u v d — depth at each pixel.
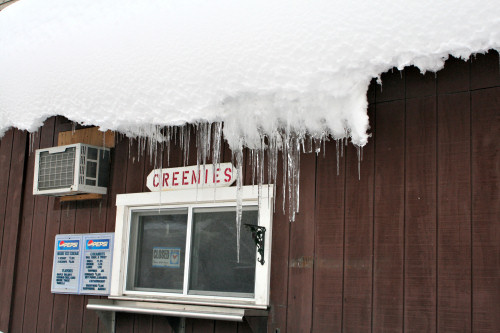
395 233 3.53
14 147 5.82
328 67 3.37
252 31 3.67
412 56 3.15
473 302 3.19
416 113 3.56
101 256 5.02
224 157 4.41
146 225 4.88
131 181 4.98
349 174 3.78
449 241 3.32
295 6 3.55
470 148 3.33
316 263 3.83
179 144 4.70
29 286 5.46
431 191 3.43
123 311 4.43
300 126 3.80
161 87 4.05
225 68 3.76
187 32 3.97
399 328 3.42
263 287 4.00
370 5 3.28
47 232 5.46
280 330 3.92
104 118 4.36
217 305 4.15
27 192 5.69
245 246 4.28
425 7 3.11
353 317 3.62
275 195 4.08
